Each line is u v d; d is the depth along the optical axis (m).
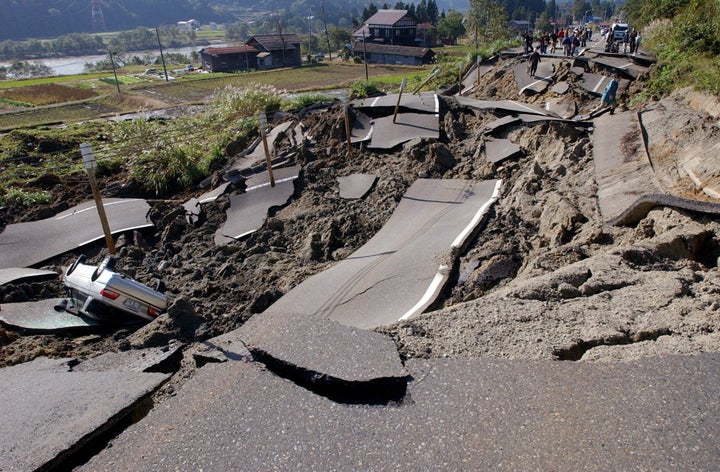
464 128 14.72
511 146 12.60
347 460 3.28
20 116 32.56
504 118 14.07
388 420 3.58
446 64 27.58
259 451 3.38
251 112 18.89
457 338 4.51
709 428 3.32
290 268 9.04
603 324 4.61
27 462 3.57
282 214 11.26
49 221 11.69
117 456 3.46
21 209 12.91
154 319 7.55
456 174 12.03
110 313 7.48
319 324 4.67
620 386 3.74
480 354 4.25
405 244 8.94
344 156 13.66
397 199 11.02
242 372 4.13
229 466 3.29
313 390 3.99
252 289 8.54
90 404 4.24
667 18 23.55
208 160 14.92
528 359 4.12
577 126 12.46
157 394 4.61
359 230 10.00
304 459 3.30
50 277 9.42
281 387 3.93
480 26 40.19
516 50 25.22
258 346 4.38
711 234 6.54
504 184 10.95
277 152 14.62
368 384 3.88
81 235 11.00
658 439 3.27
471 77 24.22
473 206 10.10
